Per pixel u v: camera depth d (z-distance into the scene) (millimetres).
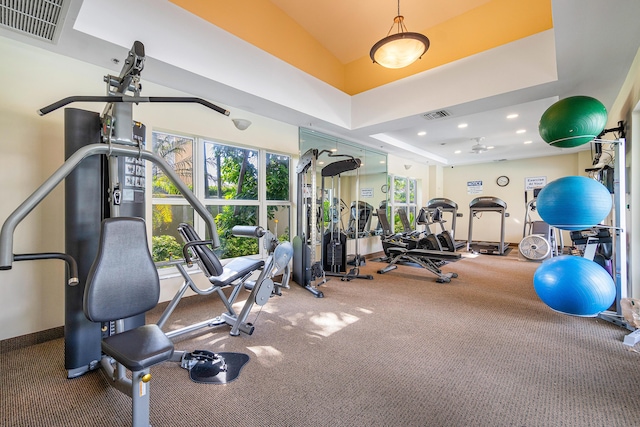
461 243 7375
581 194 2367
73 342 1902
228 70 3133
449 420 1539
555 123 2506
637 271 2916
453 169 9562
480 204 7176
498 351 2279
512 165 8594
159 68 2727
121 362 1218
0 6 1830
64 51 2443
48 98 2445
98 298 1359
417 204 8836
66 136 1902
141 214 2166
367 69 4891
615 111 3879
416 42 3018
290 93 3857
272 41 3793
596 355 2209
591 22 2227
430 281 4520
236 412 1597
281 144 4469
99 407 1638
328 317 3006
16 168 2305
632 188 2928
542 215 2629
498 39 3615
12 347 2283
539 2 3346
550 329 2686
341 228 5891
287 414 1583
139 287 1487
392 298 3639
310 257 4062
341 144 5742
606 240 3078
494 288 4098
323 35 4434
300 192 4250
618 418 1550
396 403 1674
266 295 2697
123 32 2363
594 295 2314
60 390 1788
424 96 4059
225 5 3283
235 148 4047
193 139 3596
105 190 2027
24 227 2342
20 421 1524
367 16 4012
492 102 3695
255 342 2443
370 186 6637
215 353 2201
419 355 2221
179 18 2723
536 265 5754
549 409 1620
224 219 3941
